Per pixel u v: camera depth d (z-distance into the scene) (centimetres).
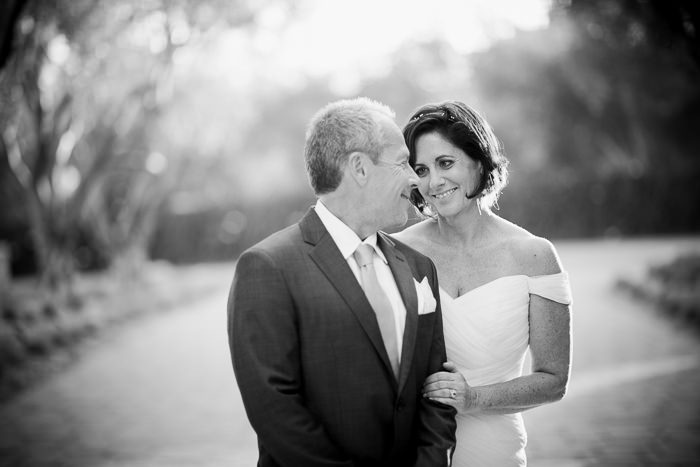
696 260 1098
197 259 2788
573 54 2244
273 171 3547
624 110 2470
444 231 266
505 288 249
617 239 2300
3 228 2216
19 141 1274
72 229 1347
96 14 1108
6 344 828
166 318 1274
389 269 227
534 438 489
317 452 196
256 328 203
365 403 206
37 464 482
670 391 577
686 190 2267
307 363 207
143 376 774
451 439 220
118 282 1627
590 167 2762
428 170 250
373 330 208
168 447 513
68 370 818
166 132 1593
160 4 1168
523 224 2447
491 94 2641
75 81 1248
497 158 251
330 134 215
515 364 255
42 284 1294
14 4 553
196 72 1441
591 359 718
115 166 1460
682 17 612
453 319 253
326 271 212
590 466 430
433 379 224
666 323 875
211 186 3047
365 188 214
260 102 2980
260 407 198
